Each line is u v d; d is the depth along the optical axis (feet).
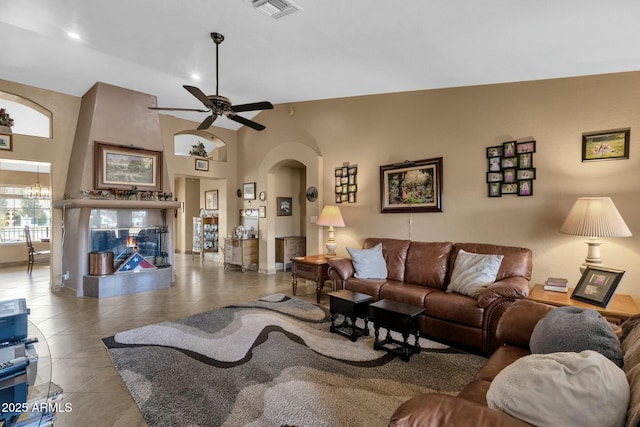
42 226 27.78
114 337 10.32
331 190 17.33
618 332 5.30
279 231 23.04
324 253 17.67
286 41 10.52
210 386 7.42
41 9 9.77
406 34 8.91
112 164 16.28
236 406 6.66
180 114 21.16
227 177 24.25
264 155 21.91
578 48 8.55
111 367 8.39
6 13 10.05
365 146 15.83
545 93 10.86
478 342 9.23
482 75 11.29
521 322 6.45
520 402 3.34
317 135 18.06
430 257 12.41
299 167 24.18
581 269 9.20
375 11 7.98
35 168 26.76
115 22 10.28
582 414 3.03
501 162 11.73
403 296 10.98
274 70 13.33
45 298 15.15
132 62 13.55
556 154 10.66
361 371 8.13
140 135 17.38
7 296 15.53
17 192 26.40
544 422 3.15
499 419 3.03
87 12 9.82
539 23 7.52
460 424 3.05
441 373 8.05
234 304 14.10
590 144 10.07
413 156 14.10
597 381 3.11
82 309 13.39
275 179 22.72
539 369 3.46
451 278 11.21
